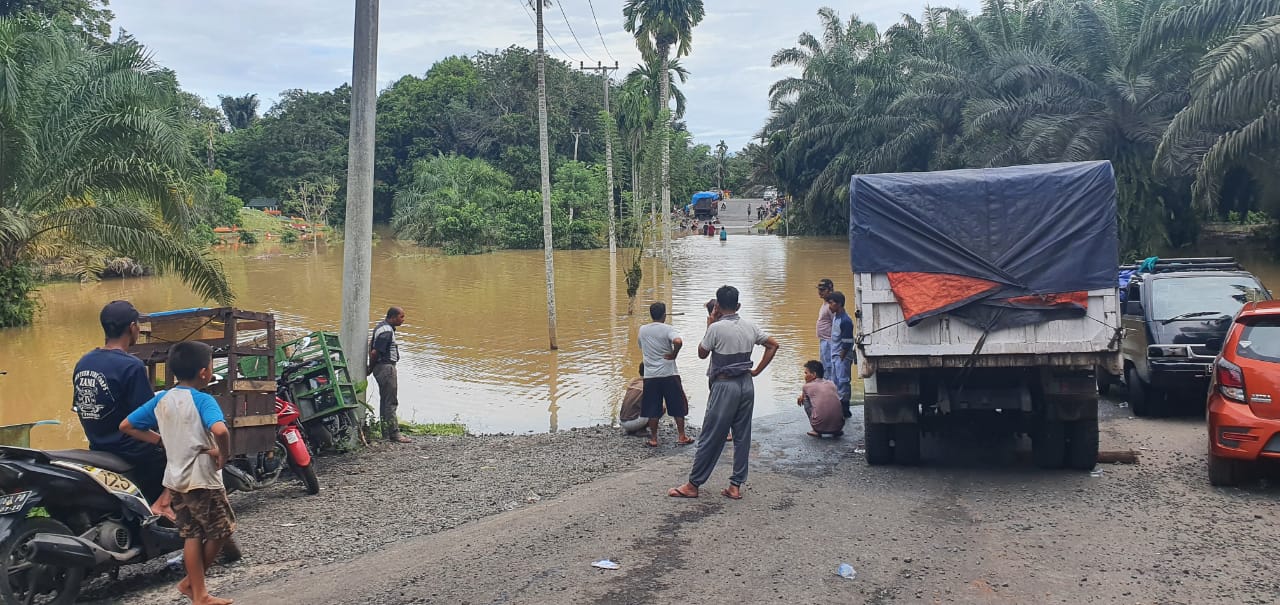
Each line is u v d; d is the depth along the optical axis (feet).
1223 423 23.08
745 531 20.52
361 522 22.99
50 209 74.69
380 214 309.01
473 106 298.56
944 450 30.19
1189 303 34.55
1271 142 71.46
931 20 184.55
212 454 16.72
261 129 308.19
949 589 16.63
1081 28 110.22
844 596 16.37
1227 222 137.80
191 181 74.54
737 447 23.73
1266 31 60.08
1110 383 40.68
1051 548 18.93
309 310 90.74
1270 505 21.79
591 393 49.37
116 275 127.44
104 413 18.31
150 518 17.99
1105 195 24.86
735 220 295.28
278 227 248.52
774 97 210.18
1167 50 99.81
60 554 16.28
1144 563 17.79
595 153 284.82
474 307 90.68
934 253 25.36
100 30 158.51
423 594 16.85
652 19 131.64
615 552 19.08
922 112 153.99
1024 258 24.93
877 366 25.82
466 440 34.99
